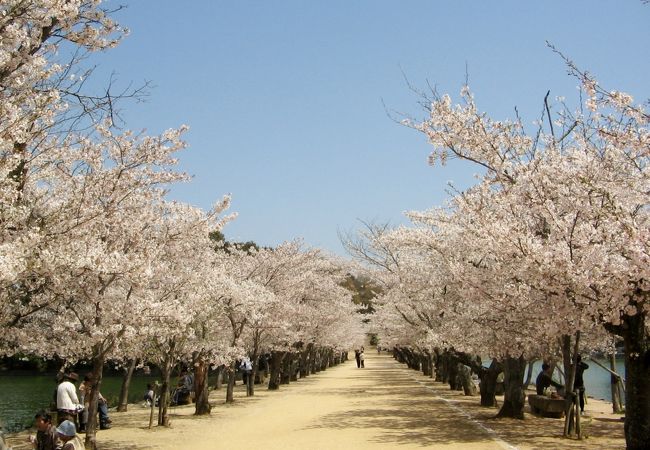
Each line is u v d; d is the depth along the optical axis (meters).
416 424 13.26
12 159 7.31
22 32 7.46
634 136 8.46
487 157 10.78
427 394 21.69
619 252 8.60
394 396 21.00
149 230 12.23
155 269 10.90
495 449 9.85
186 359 17.77
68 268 8.34
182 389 20.88
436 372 29.50
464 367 21.42
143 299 10.37
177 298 13.16
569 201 9.20
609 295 8.36
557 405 14.21
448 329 16.70
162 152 10.66
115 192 10.11
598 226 9.35
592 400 20.97
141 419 16.05
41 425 8.27
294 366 33.72
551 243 9.38
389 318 30.33
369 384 27.97
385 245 22.81
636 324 9.12
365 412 15.91
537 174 9.89
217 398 22.67
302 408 17.72
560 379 22.41
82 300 10.28
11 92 7.88
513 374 14.25
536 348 13.66
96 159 9.99
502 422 13.43
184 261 14.79
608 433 11.88
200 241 13.81
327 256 33.81
